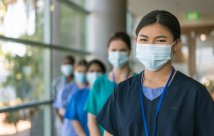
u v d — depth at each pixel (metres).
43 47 4.84
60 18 5.43
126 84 1.43
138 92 1.37
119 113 1.38
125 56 2.21
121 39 2.21
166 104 1.28
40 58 4.82
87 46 6.62
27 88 4.38
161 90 1.33
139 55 1.35
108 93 2.19
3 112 3.74
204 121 1.26
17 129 4.03
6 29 3.96
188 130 1.25
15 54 4.14
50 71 4.99
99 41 6.48
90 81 3.16
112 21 6.45
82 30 6.58
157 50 1.30
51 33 5.06
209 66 11.12
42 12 4.93
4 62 3.94
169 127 1.24
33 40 4.61
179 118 1.25
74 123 2.86
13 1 4.14
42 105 4.64
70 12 5.93
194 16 10.21
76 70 3.73
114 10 6.45
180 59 10.65
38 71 4.74
